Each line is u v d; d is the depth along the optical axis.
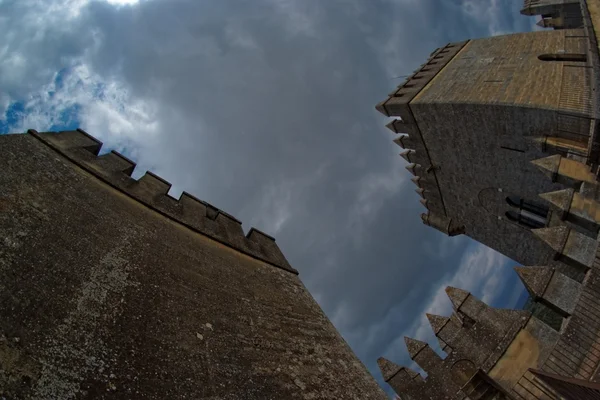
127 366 5.36
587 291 9.77
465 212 21.69
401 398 10.14
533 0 25.00
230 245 11.28
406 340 11.29
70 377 4.66
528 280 10.76
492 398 9.74
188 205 11.70
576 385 8.12
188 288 7.93
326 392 7.48
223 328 7.48
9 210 6.18
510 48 19.75
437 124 18.91
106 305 6.05
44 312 5.15
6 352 4.34
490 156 17.28
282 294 10.48
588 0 17.44
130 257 7.53
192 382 5.84
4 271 5.18
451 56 22.84
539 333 9.90
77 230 7.06
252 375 6.77
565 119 12.95
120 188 9.70
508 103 14.79
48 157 8.48
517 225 18.72
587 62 14.31
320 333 9.61
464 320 11.72
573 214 11.63
